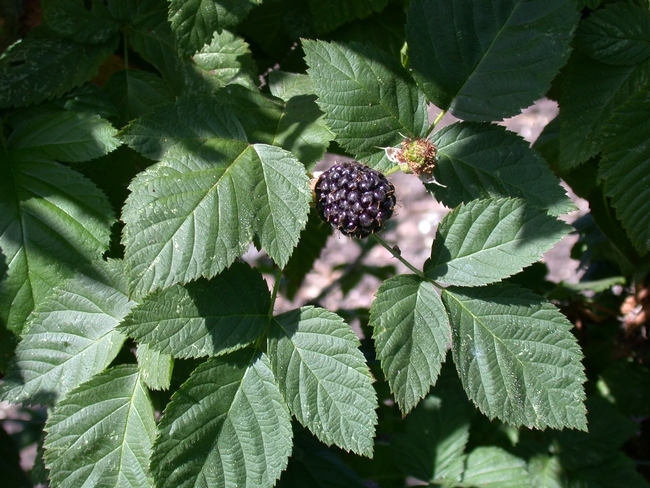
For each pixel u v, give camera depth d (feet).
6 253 0.73
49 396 0.72
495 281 0.69
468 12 0.76
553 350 0.70
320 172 0.74
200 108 0.69
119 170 0.85
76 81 0.83
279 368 0.68
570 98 0.85
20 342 0.73
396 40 0.93
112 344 0.74
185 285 0.68
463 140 0.75
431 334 0.69
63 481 0.68
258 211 0.65
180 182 0.65
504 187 0.74
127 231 0.62
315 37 0.95
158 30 0.85
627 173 0.80
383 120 0.74
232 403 0.68
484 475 0.99
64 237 0.75
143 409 0.71
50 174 0.76
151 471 0.64
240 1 0.75
